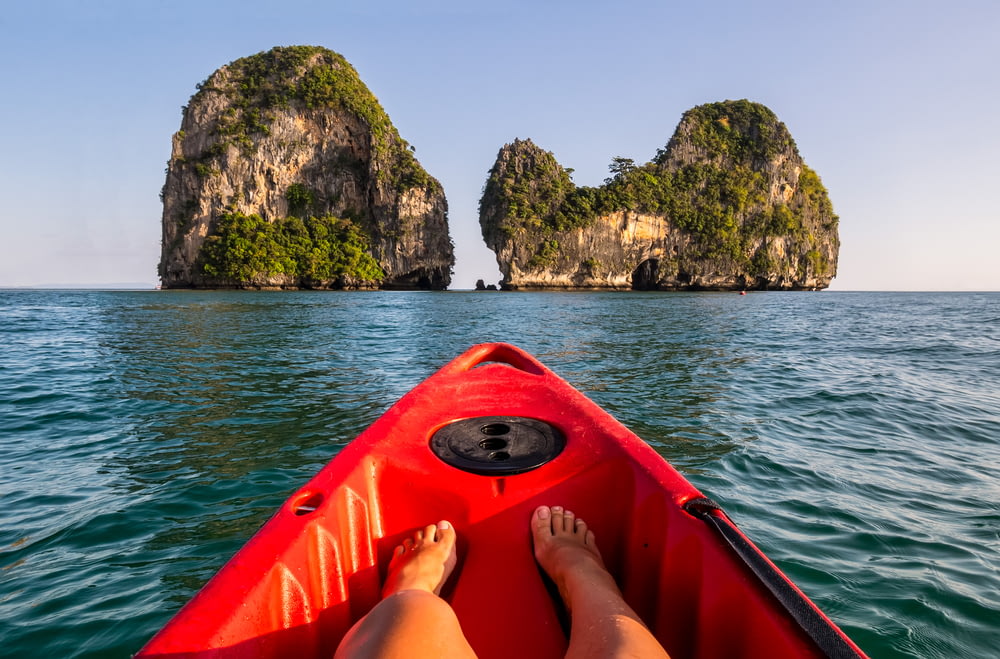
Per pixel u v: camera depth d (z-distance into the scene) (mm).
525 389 2764
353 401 6402
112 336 14461
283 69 102438
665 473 1852
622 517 1884
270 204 97000
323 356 10539
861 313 30547
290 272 87938
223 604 1260
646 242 99750
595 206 96250
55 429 5305
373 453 1997
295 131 98938
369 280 94750
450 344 12836
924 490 3869
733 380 8094
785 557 2922
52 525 3307
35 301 37406
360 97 103562
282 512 1649
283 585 1419
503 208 95438
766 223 107688
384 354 10898
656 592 1634
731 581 1379
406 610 1182
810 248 115000
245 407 6113
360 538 1775
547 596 1559
